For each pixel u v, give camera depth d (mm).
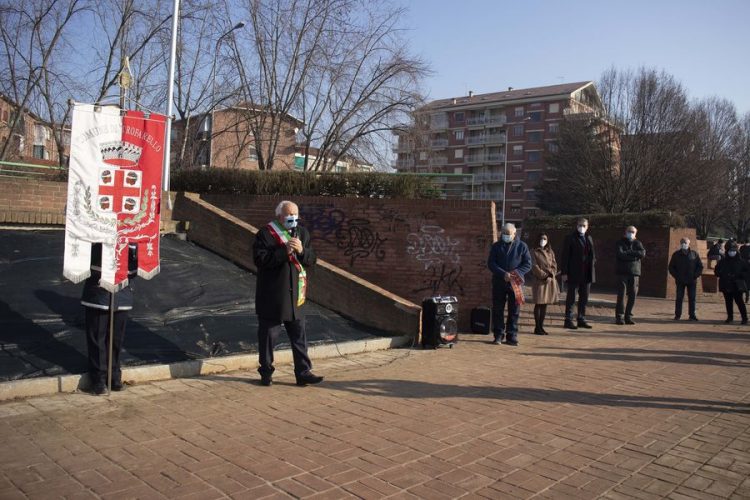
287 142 23609
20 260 8422
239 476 3820
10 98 19969
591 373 7414
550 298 10656
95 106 5664
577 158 41312
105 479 3695
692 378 7277
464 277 10969
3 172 14836
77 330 6816
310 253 6309
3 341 6227
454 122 84875
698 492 3848
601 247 24500
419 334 8984
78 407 5195
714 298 21047
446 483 3848
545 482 3928
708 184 38281
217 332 7637
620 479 4023
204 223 10891
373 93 22547
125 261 5676
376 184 11953
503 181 80750
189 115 22094
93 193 5605
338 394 6012
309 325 8633
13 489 3502
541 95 77500
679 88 37000
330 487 3701
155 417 5012
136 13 20422
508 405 5793
